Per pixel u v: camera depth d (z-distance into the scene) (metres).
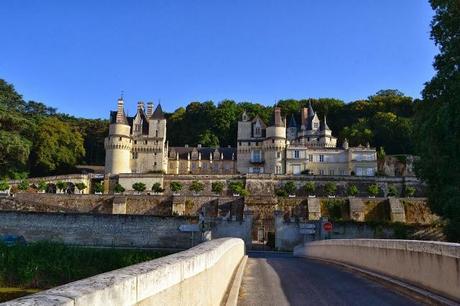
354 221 56.94
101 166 132.62
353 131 136.12
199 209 76.56
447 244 11.73
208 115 150.88
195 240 56.09
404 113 151.75
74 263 37.62
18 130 97.00
